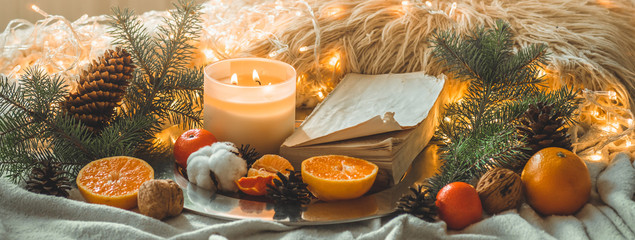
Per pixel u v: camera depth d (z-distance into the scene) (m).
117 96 1.18
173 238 1.00
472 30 1.29
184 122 1.25
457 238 1.02
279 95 1.16
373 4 1.38
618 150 1.20
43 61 1.32
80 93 1.17
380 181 1.12
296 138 1.15
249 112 1.15
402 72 1.34
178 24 1.23
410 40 1.33
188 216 1.07
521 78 1.19
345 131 1.13
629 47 1.35
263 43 1.34
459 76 1.23
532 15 1.36
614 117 1.25
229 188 1.10
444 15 1.34
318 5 1.41
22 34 1.43
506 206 1.06
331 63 1.34
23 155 1.10
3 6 1.94
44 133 1.12
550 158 1.07
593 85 1.27
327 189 1.08
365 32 1.34
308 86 1.34
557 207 1.06
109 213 1.04
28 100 1.14
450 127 1.23
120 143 1.14
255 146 1.17
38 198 1.05
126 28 1.22
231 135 1.16
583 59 1.27
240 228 1.02
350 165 1.10
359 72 1.35
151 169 1.11
